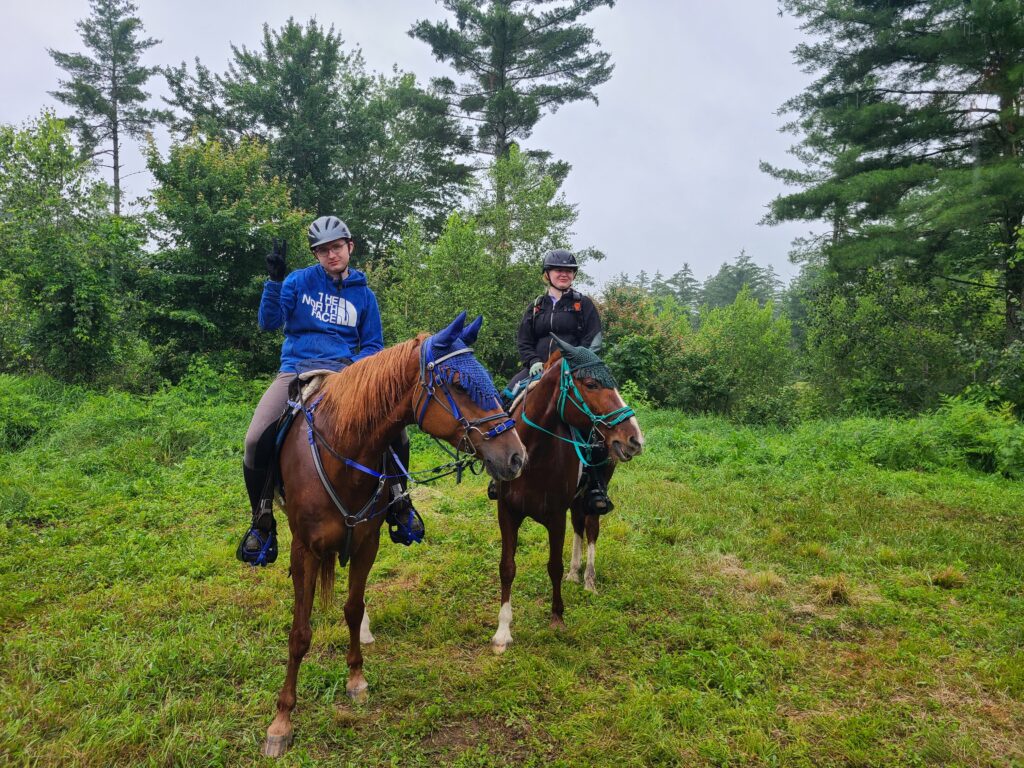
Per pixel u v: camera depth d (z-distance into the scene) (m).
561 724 3.18
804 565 5.39
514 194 17.67
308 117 22.11
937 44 14.38
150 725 3.00
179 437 9.24
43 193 13.21
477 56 22.86
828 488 7.88
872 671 3.74
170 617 4.20
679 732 3.14
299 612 2.97
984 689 3.60
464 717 3.26
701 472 8.76
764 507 7.06
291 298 3.56
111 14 31.94
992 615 4.45
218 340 14.91
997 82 14.01
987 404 13.27
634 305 19.11
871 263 15.02
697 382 16.06
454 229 16.09
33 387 11.98
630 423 3.77
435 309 15.43
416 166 26.39
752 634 4.12
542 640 4.03
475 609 4.50
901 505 7.36
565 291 5.04
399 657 3.82
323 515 3.00
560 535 4.09
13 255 12.60
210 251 14.52
